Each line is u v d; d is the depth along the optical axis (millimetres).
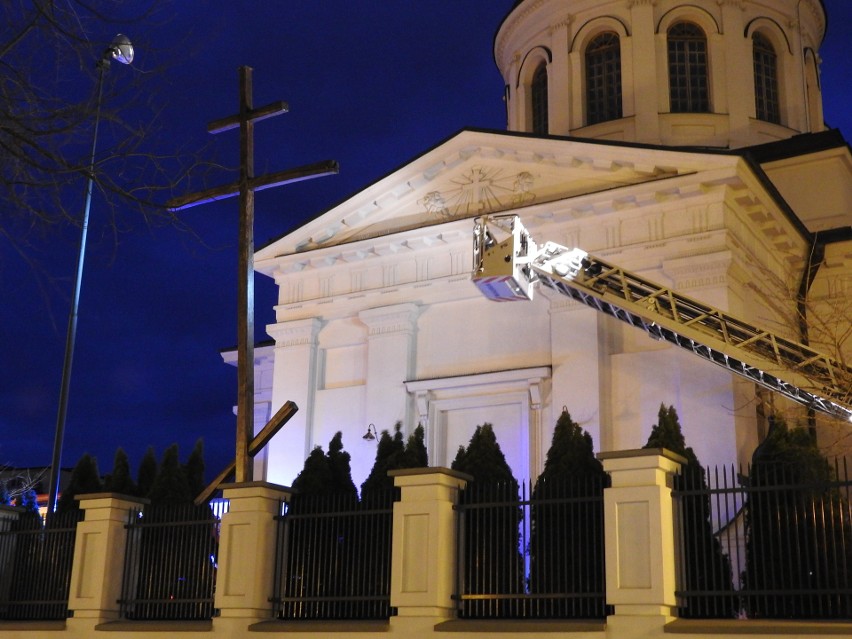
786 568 12023
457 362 25453
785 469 12570
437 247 26156
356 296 27031
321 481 15992
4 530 17031
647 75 31234
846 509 11805
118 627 14750
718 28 31828
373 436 25609
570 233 24484
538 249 16125
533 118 34594
